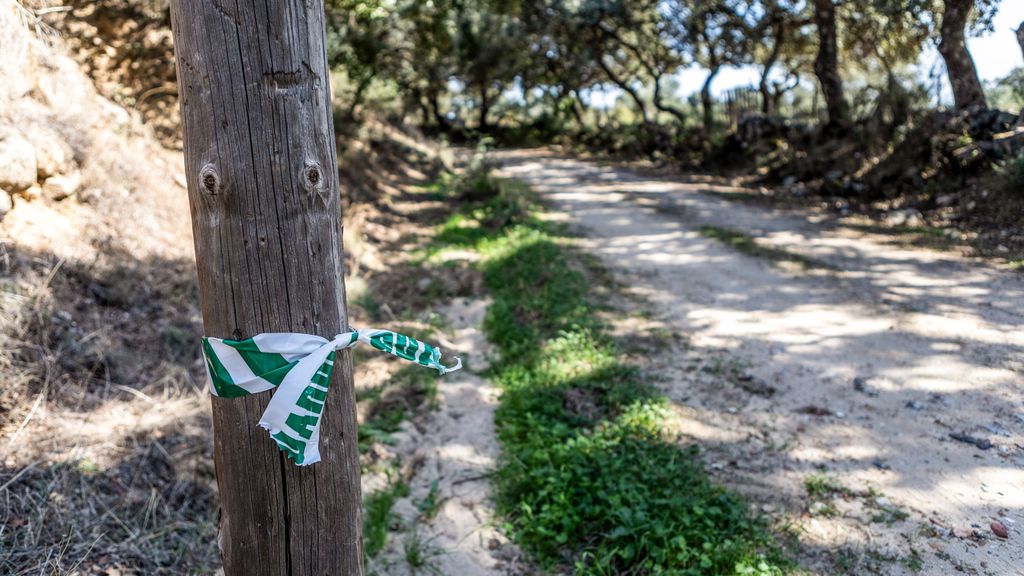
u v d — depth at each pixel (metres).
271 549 2.00
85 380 4.67
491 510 4.34
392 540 4.07
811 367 5.84
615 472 4.28
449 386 5.97
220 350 1.88
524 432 5.04
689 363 6.06
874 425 4.84
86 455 4.02
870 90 16.66
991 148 11.46
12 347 4.39
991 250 8.88
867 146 14.31
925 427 4.75
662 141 23.45
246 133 1.79
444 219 13.00
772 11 20.20
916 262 8.68
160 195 7.48
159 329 5.58
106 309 5.49
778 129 18.44
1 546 3.28
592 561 3.78
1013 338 6.08
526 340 6.56
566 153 26.77
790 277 8.41
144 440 4.33
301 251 1.88
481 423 5.37
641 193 15.52
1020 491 3.99
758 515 3.92
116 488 3.92
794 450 4.61
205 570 3.62
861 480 4.22
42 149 5.91
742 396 5.41
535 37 29.59
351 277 8.24
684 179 17.64
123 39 9.27
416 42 15.26
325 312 1.94
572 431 4.88
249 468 1.95
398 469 4.76
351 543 2.10
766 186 15.59
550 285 8.18
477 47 29.38
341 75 15.68
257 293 1.87
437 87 31.42
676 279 8.61
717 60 23.41
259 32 1.76
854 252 9.38
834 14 16.61
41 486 3.70
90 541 3.50
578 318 7.10
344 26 13.43
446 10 15.11
